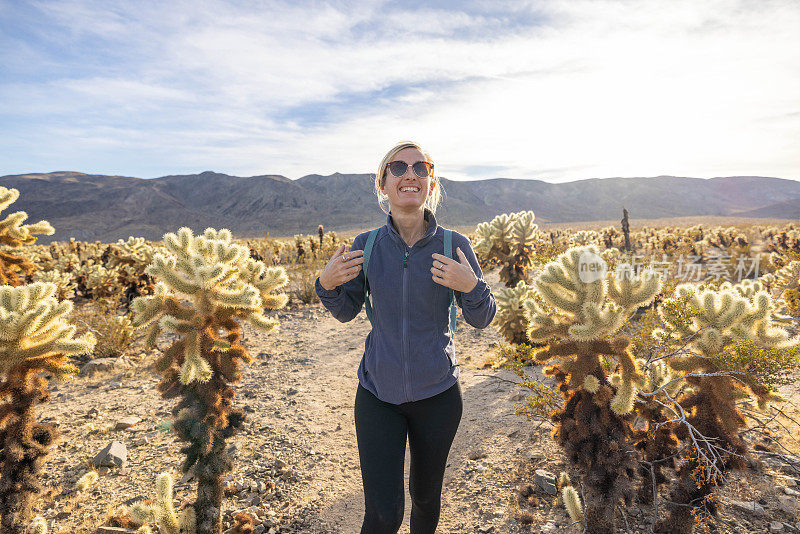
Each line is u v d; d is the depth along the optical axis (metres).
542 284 2.78
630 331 4.02
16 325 2.52
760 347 2.80
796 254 12.26
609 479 2.62
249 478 3.76
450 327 2.35
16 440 2.58
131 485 3.64
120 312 10.45
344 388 6.07
